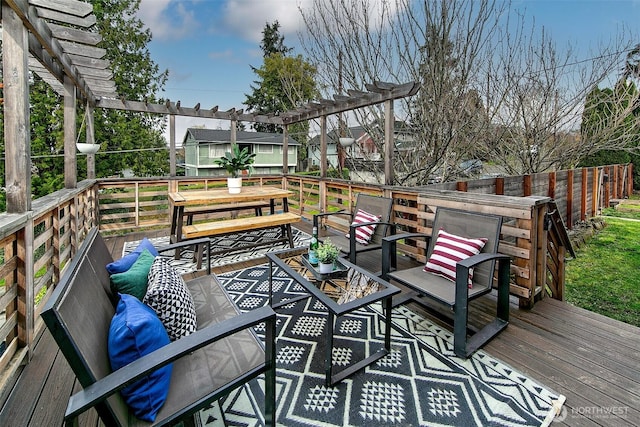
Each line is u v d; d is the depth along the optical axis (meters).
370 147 6.19
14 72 1.97
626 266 4.43
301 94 6.10
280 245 4.30
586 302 3.39
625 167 9.70
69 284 1.05
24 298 1.81
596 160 10.41
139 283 1.49
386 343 1.92
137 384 1.04
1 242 1.65
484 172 6.96
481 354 1.91
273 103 15.36
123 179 5.20
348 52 5.10
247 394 1.59
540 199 2.44
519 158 6.55
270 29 17.84
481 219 2.29
